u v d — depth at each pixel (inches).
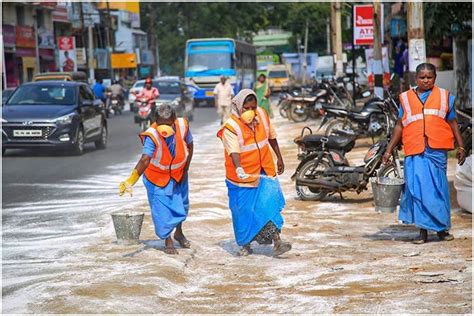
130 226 821.2
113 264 738.8
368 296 621.9
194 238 870.4
